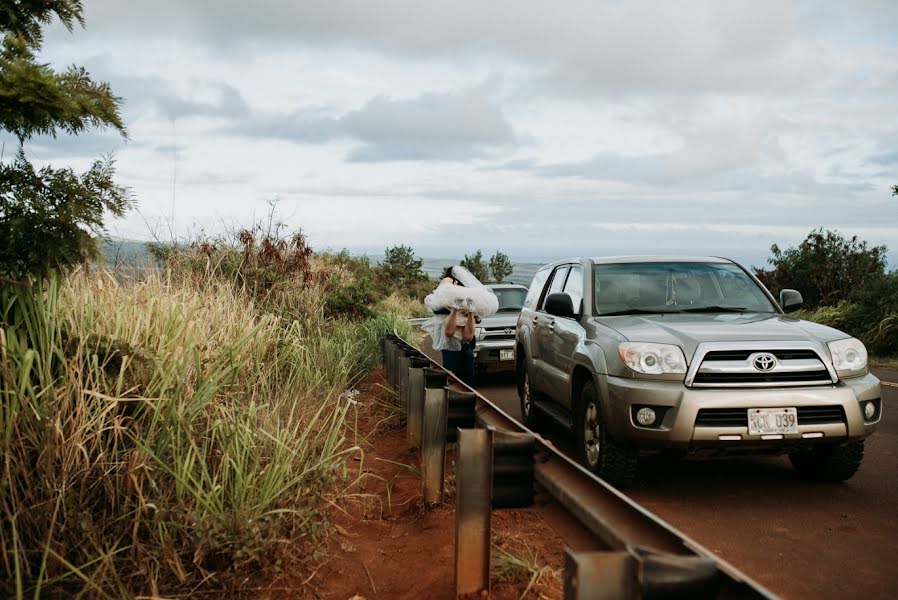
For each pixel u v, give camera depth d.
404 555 3.89
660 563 1.83
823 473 5.57
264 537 3.52
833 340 5.26
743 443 4.95
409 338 15.42
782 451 5.11
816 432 4.97
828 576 3.88
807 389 5.01
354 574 3.63
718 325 5.58
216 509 3.54
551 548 3.97
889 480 5.76
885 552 4.21
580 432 6.07
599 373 5.50
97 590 3.00
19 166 3.53
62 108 3.20
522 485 3.22
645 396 5.07
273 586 3.39
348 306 13.33
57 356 4.05
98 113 3.40
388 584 3.53
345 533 4.18
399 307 27.86
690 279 6.75
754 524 4.74
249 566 3.48
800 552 4.23
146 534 3.53
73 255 3.69
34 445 3.54
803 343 5.15
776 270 20.06
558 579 3.50
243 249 11.38
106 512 3.55
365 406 8.34
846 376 5.16
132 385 4.31
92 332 4.42
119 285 5.61
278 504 3.86
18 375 3.62
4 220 3.56
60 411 3.62
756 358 5.05
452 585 3.42
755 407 4.94
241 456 4.09
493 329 11.60
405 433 7.05
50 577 3.13
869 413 5.16
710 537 4.50
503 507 3.21
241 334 6.83
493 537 4.03
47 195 3.59
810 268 18.86
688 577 1.83
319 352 9.55
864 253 18.69
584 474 2.66
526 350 8.18
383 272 35.44
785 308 6.41
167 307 5.46
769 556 4.18
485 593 3.24
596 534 2.35
